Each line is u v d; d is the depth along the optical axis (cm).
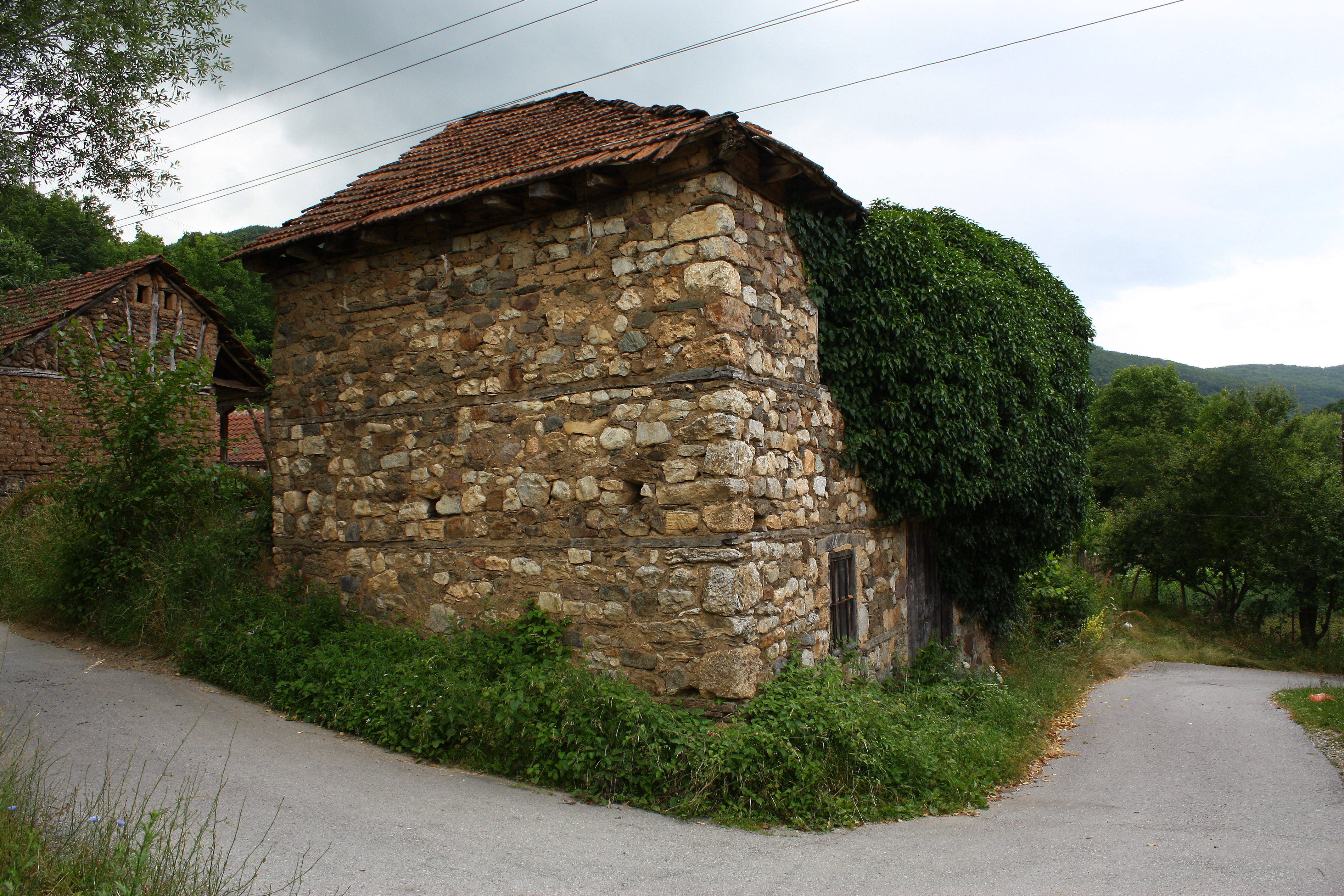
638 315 629
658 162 591
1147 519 2558
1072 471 1135
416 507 750
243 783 523
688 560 597
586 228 658
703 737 548
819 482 732
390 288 777
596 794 534
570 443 659
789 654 650
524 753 575
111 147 722
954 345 834
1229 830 543
